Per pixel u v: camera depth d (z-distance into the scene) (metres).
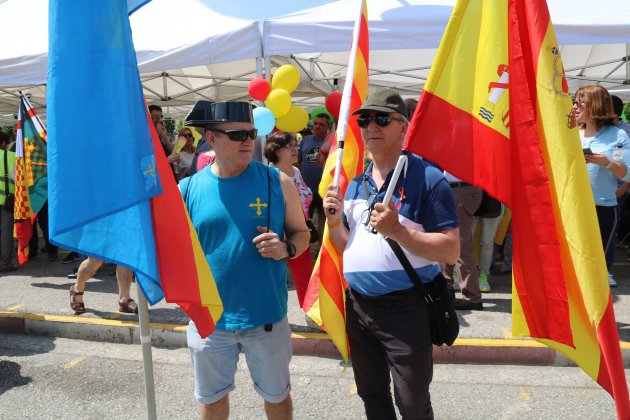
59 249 9.27
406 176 2.40
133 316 5.18
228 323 2.50
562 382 3.98
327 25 5.65
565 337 2.25
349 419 3.56
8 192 7.32
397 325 2.38
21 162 6.41
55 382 4.18
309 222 3.18
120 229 2.07
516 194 2.29
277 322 2.59
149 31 6.25
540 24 2.16
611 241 5.12
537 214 2.25
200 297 2.20
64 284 6.68
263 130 5.19
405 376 2.34
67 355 4.72
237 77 10.39
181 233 2.18
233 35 5.85
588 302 2.14
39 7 7.58
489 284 6.02
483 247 5.67
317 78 11.64
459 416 3.54
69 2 1.96
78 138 1.96
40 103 13.66
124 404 3.82
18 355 4.72
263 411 3.69
